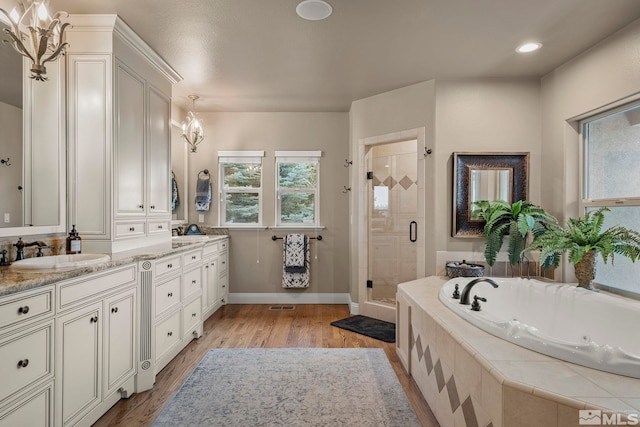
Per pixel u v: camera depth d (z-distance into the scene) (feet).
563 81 9.71
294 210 14.94
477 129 10.80
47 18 5.41
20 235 6.68
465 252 10.84
